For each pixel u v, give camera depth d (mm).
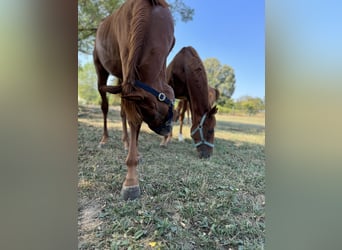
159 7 1195
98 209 1213
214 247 1058
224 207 1294
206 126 1849
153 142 2201
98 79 1855
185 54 1854
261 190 1464
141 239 1066
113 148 1842
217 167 1750
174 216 1212
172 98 1189
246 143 2055
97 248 1003
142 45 1079
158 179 1552
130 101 1043
